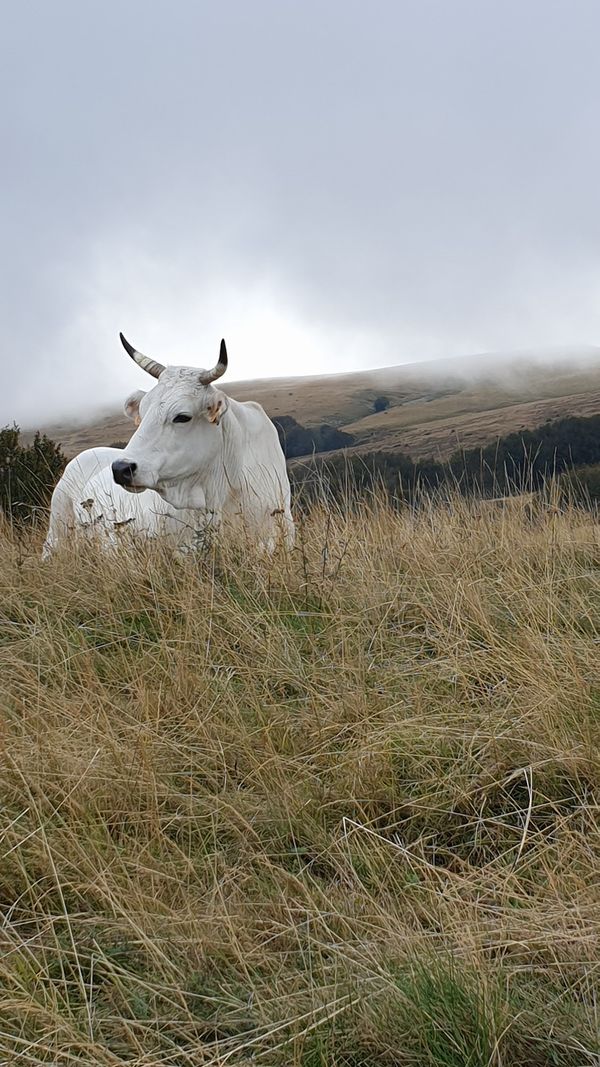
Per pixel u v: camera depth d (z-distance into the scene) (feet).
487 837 18.37
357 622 21.52
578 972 14.83
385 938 15.47
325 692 20.21
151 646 21.04
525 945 15.23
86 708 19.80
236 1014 14.44
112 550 23.52
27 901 16.80
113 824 18.47
